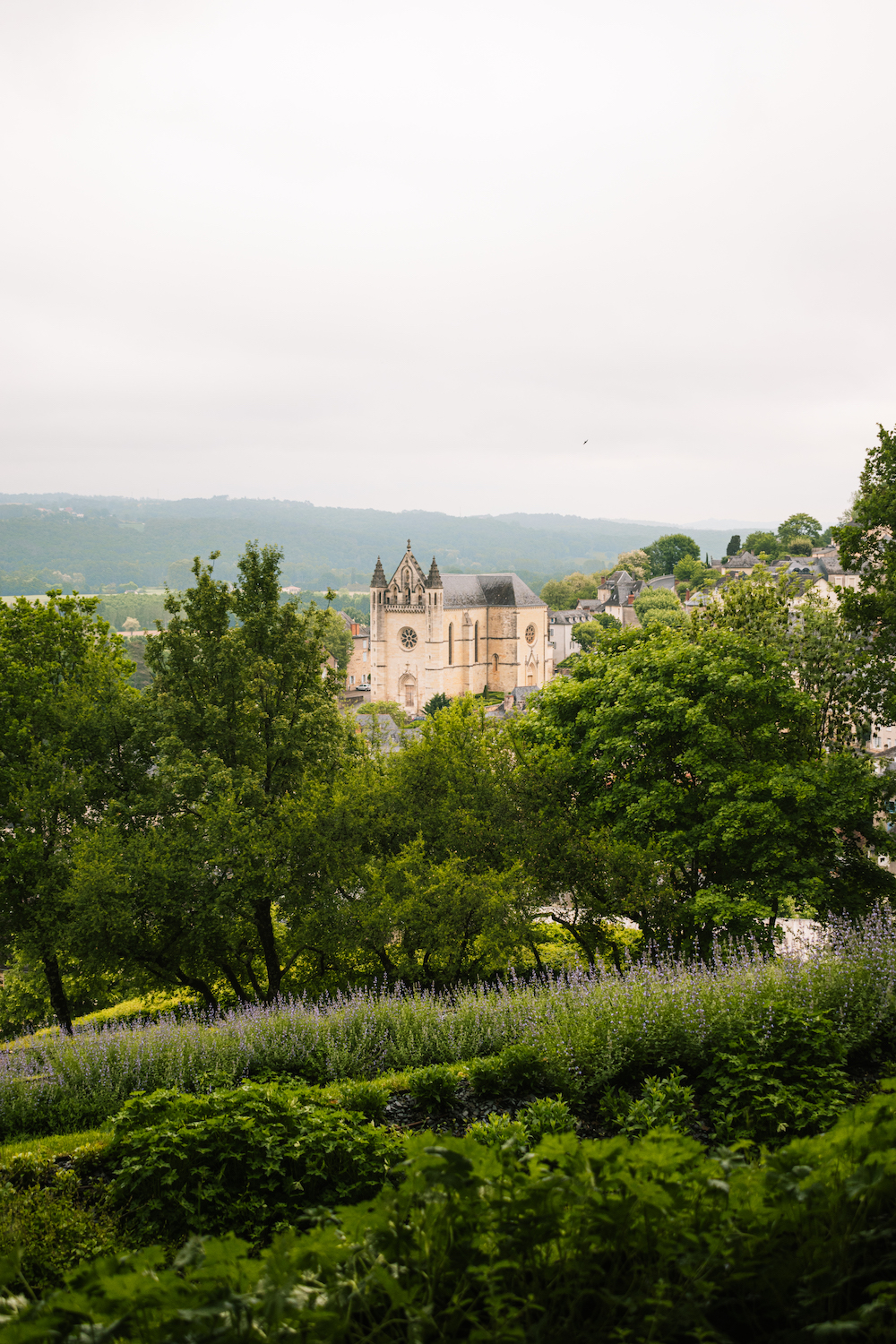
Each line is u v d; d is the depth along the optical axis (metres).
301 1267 5.69
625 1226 6.16
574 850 28.12
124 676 34.75
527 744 33.25
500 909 24.83
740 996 14.80
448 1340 5.75
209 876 29.02
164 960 29.81
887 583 31.67
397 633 157.00
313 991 29.61
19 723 30.72
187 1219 10.25
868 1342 5.23
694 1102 13.13
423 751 31.12
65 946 28.06
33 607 33.62
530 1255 6.21
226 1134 10.98
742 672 31.56
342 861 28.34
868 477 32.69
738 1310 6.15
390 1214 6.17
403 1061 17.09
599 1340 5.87
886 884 30.75
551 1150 6.64
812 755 33.31
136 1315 5.17
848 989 14.70
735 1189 6.44
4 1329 4.86
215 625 32.56
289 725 32.09
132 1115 11.95
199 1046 17.44
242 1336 5.17
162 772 30.14
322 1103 12.95
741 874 30.27
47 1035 24.12
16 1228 9.92
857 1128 6.79
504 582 170.12
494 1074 14.37
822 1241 6.20
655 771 31.55
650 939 27.64
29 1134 15.55
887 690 32.62
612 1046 13.96
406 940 26.31
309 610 34.06
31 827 29.67
